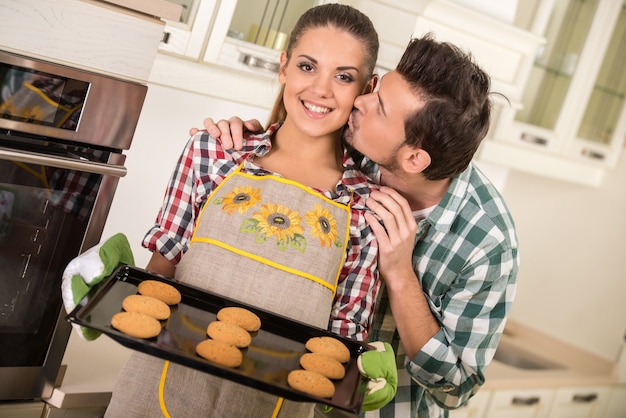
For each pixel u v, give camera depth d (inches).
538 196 145.5
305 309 51.4
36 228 58.1
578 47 117.7
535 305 145.0
